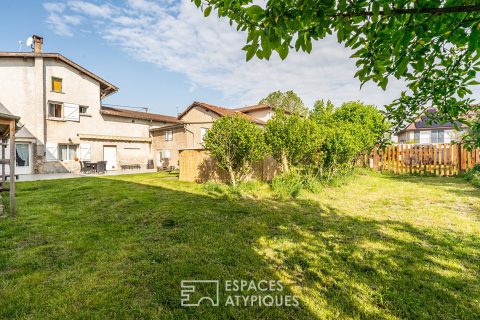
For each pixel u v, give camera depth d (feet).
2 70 54.39
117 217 17.08
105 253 11.44
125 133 73.10
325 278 9.52
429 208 19.04
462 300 8.13
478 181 28.45
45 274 9.61
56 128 59.47
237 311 7.76
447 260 10.70
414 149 40.68
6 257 11.02
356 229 14.57
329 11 4.47
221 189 26.73
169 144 74.33
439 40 5.23
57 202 21.77
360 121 40.24
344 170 32.07
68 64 61.41
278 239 13.17
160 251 11.67
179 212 18.13
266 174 35.70
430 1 4.18
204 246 12.28
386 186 29.12
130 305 7.95
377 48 5.32
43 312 7.62
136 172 59.06
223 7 5.32
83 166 60.49
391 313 7.64
